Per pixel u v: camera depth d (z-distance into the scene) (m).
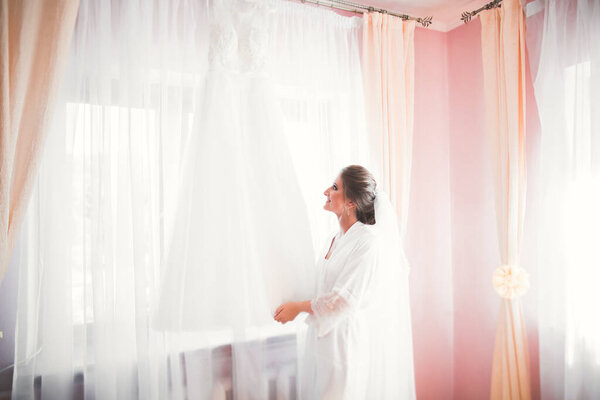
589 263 1.59
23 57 1.19
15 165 1.22
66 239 1.36
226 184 1.50
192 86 1.54
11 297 1.40
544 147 1.72
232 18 1.58
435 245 2.26
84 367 1.38
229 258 1.49
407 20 2.09
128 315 1.41
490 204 2.07
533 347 1.87
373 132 1.95
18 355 1.32
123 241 1.41
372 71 1.96
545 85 1.71
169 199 1.49
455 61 2.28
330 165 1.82
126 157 1.42
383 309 1.67
